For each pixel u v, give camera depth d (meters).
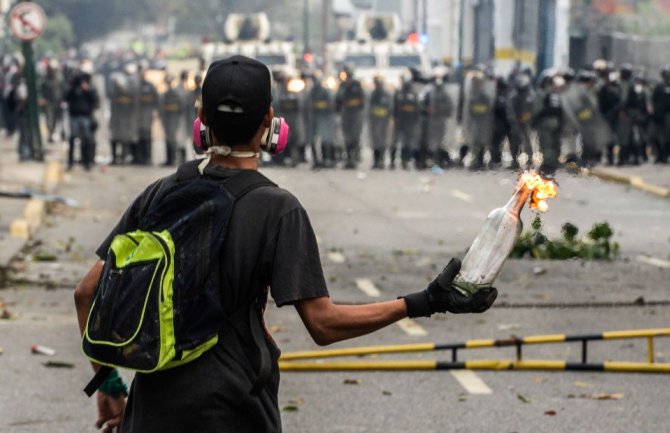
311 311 8.32
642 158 68.38
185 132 68.69
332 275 31.97
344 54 94.62
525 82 59.41
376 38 102.12
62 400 18.98
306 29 173.00
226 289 8.27
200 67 85.00
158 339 8.02
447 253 36.16
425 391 19.62
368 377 20.58
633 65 90.88
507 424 17.77
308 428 17.53
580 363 20.84
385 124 66.62
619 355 22.34
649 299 28.42
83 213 44.69
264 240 8.30
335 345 23.19
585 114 61.03
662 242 38.69
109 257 8.27
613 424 17.75
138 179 58.75
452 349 20.88
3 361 21.42
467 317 26.11
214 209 8.23
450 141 65.25
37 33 61.88
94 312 8.20
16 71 75.38
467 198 50.69
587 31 90.75
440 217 44.91
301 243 8.30
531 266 33.38
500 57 88.50
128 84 67.81
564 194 48.28
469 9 95.00
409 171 65.12
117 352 8.05
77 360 21.70
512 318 26.02
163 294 8.05
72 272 31.47
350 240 38.91
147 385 8.27
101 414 9.95
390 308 8.38
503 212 8.46
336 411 18.45
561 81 61.59
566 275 31.98
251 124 8.45
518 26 88.69
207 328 8.16
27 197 46.94
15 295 28.05
